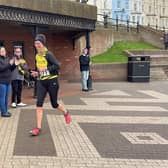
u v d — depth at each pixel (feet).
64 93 55.47
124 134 28.53
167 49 116.06
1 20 46.55
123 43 108.37
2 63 34.30
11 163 20.93
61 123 32.35
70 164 20.93
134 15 228.43
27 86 61.36
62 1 54.44
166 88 65.31
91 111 39.14
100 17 160.86
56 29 62.28
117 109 40.78
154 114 37.93
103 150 23.93
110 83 74.90
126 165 20.92
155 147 24.93
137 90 61.46
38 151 23.43
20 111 38.22
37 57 27.94
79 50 78.07
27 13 48.91
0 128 29.96
